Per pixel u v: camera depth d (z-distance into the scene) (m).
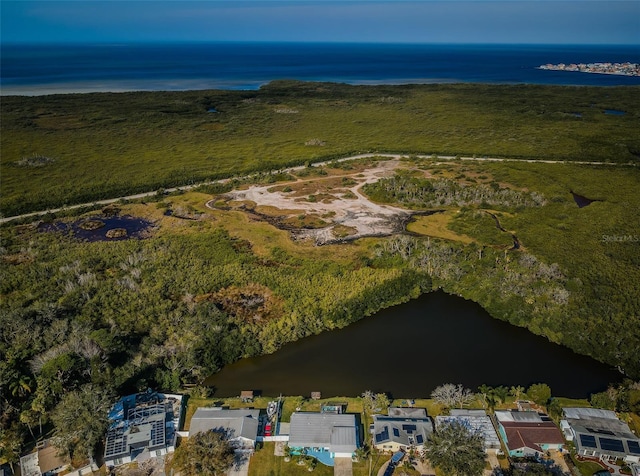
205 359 60.25
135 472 45.91
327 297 72.88
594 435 47.28
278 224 102.50
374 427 50.03
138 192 123.12
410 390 57.69
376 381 59.28
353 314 70.75
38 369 54.88
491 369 61.31
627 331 64.56
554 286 75.00
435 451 45.06
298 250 90.62
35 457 46.56
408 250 87.94
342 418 50.75
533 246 90.12
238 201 116.12
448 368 61.53
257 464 46.94
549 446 47.44
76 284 76.50
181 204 113.81
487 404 53.34
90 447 45.53
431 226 100.75
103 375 53.97
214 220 105.06
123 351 60.47
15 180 128.38
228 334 65.00
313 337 67.69
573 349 64.31
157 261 84.06
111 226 102.94
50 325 64.56
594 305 70.56
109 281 77.06
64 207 113.75
